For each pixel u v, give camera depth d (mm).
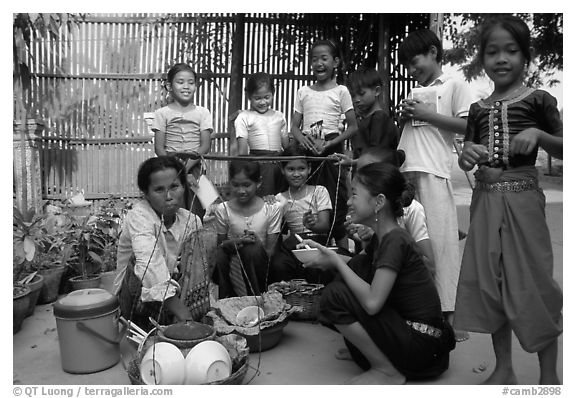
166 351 1850
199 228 2457
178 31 5008
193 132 3672
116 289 2445
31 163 4551
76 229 3328
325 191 3139
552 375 1834
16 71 4371
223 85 5102
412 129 2723
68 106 4977
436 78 2715
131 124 5051
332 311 1982
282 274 2945
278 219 3012
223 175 5121
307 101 3668
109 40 4961
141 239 2227
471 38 5566
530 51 1922
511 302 1816
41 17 4473
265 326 2260
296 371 2123
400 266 1942
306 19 5109
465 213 6176
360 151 2996
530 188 1877
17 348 2379
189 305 2391
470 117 2059
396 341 1935
